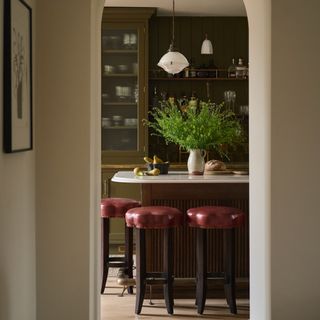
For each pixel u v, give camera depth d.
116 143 6.96
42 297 3.06
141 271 4.36
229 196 4.79
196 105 6.95
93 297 3.25
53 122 3.05
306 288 3.13
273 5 3.08
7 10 2.34
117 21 6.85
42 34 3.04
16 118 2.49
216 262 4.84
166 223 4.19
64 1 3.04
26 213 2.83
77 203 3.06
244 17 7.25
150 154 7.24
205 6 6.70
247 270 4.86
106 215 4.86
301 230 3.12
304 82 3.10
